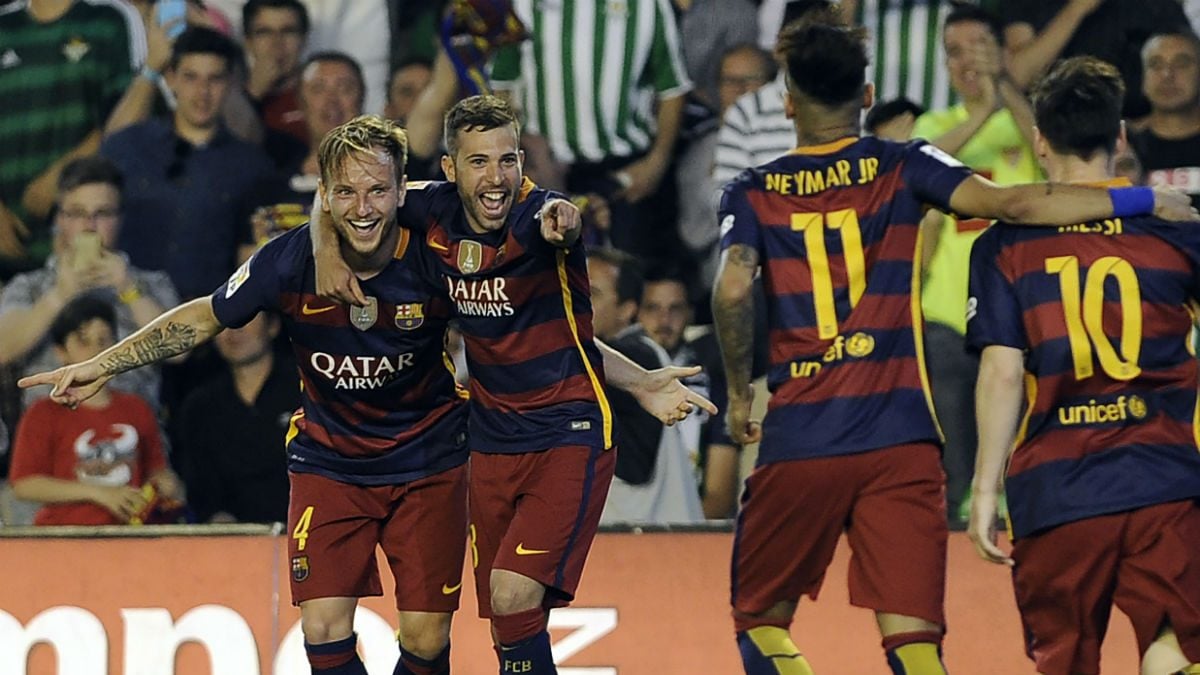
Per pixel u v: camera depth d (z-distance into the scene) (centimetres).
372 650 2045
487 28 2580
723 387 2484
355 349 1541
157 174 2636
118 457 2434
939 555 1479
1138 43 2588
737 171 2605
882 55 2595
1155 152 2552
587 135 2658
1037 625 1543
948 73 2559
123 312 2583
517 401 1541
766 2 2684
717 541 2023
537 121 2666
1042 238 1509
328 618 1583
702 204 2650
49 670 2062
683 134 2670
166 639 2055
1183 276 1488
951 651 1977
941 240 2414
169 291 2619
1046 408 1505
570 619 2022
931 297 2403
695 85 2675
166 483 2467
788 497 1498
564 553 1505
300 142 2695
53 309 2581
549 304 1520
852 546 1505
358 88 2680
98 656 2058
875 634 1997
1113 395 1479
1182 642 1462
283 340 2528
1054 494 1488
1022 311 1508
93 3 2744
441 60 2636
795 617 2011
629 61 2650
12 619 2072
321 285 1480
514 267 1495
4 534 2089
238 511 2480
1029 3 2619
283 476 2481
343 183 1452
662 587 2020
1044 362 1497
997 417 1498
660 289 2503
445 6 2741
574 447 1524
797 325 1498
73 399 1576
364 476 1603
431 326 1545
